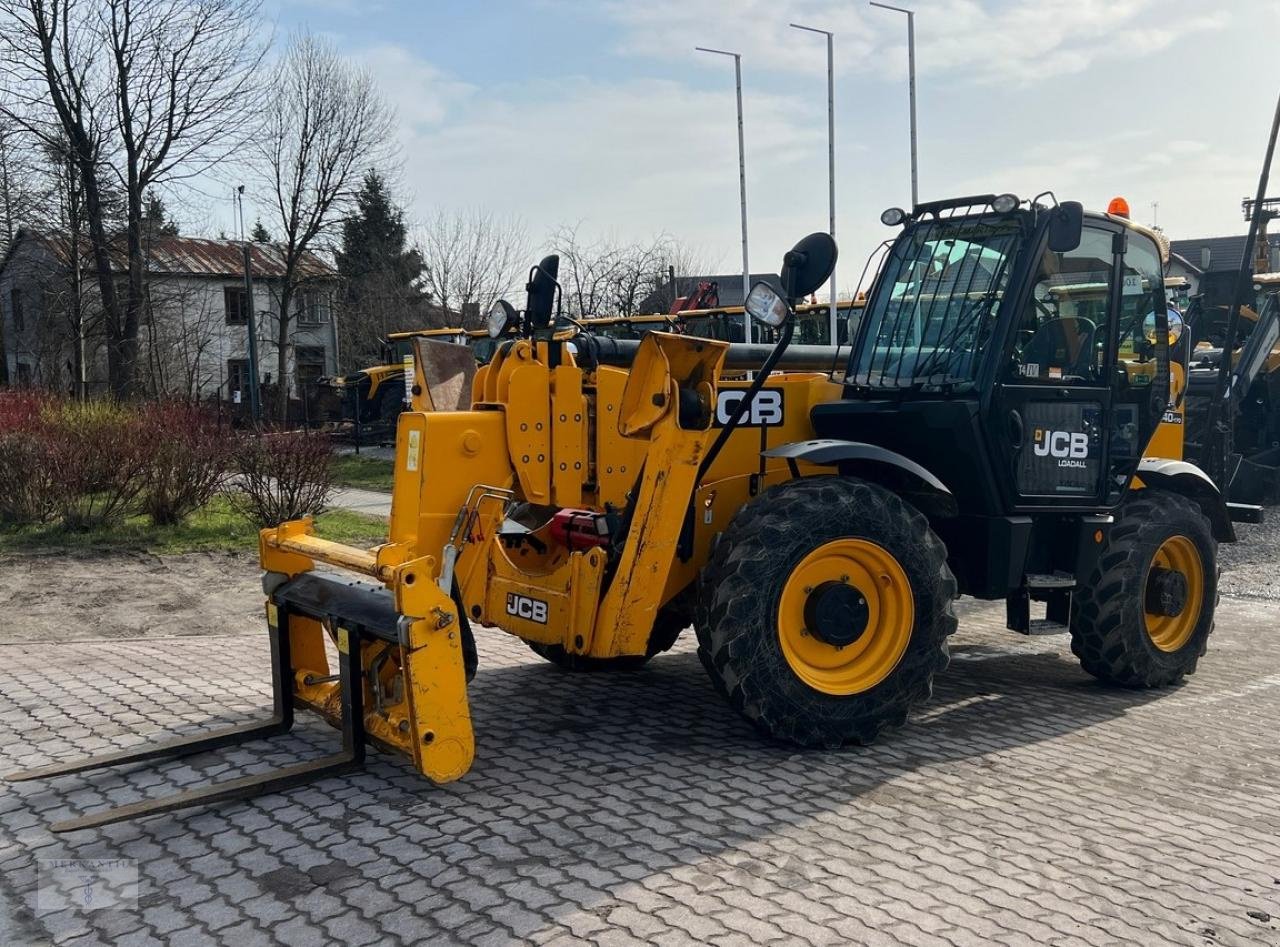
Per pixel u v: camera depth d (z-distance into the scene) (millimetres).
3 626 6863
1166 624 5953
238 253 41250
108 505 10109
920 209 5461
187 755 4234
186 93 23547
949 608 4656
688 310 17109
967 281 5258
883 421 5137
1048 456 5293
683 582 4844
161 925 2945
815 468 5141
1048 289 5230
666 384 4250
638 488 4344
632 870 3287
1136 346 5699
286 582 4469
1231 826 3939
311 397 27609
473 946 2830
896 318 5504
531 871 3264
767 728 4375
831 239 4113
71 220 23484
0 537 9578
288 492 10539
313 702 4391
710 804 3857
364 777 4016
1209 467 7391
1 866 3309
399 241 36000
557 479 4496
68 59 22625
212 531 10188
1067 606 5570
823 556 4488
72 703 5023
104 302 23875
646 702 5191
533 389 4430
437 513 4254
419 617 3691
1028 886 3320
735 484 4980
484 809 3740
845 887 3236
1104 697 5699
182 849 3406
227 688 5309
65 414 12141
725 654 4289
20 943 2867
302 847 3416
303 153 30109
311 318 42281
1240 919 3186
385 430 22688
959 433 4992
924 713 5250
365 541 10195
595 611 4246
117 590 7953
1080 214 4797
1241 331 13570
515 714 4945
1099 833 3785
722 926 2961
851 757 4457
